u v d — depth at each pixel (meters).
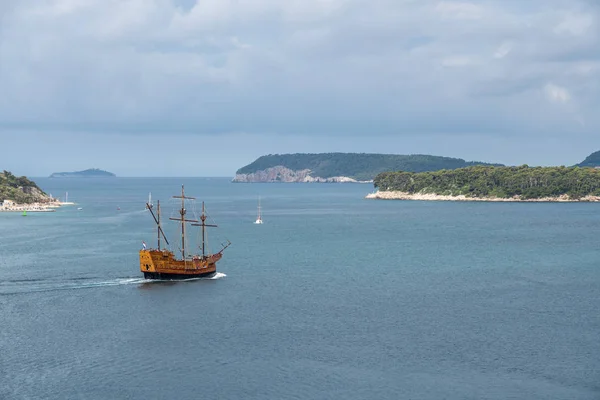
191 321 111.50
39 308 120.88
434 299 127.50
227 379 85.44
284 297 129.38
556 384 83.62
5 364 90.50
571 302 124.81
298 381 84.75
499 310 118.50
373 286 140.75
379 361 91.44
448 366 89.56
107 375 86.75
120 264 168.25
